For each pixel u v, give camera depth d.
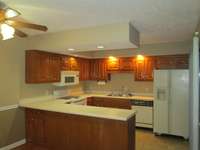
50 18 2.68
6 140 3.52
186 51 4.65
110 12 2.42
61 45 3.44
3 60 3.45
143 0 2.04
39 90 4.36
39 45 3.75
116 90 5.85
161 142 4.01
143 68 5.15
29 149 3.57
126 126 2.74
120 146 2.78
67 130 3.26
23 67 3.89
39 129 3.60
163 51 4.90
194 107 2.17
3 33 2.01
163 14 2.50
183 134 4.16
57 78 4.52
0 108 3.41
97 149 2.97
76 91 5.84
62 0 2.03
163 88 4.40
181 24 2.99
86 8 2.29
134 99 4.95
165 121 4.36
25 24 2.04
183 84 4.18
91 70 5.98
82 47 3.60
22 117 3.84
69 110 3.21
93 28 3.12
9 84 3.58
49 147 3.48
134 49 5.26
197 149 2.16
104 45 3.33
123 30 2.88
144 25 3.05
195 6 2.21
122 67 5.45
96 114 2.90
